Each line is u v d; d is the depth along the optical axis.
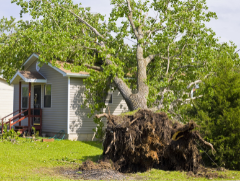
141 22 17.39
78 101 16.56
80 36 17.05
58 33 15.19
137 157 9.55
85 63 15.71
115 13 16.58
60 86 17.06
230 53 16.88
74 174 8.95
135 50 17.70
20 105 19.48
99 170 9.11
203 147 10.59
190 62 15.92
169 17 15.80
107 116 9.95
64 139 16.34
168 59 15.66
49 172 9.12
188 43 15.91
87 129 16.73
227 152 10.13
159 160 10.14
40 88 19.03
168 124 9.99
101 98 16.95
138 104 14.37
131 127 9.37
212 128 10.50
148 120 9.49
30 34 15.41
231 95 10.68
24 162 10.34
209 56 14.82
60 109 16.97
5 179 7.79
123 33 16.56
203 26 16.17
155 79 15.84
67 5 17.16
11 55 19.97
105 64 16.34
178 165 9.95
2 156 11.09
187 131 9.74
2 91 26.66
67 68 14.63
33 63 20.33
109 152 9.86
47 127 18.06
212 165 10.63
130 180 8.26
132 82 17.83
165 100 14.30
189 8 17.03
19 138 16.67
